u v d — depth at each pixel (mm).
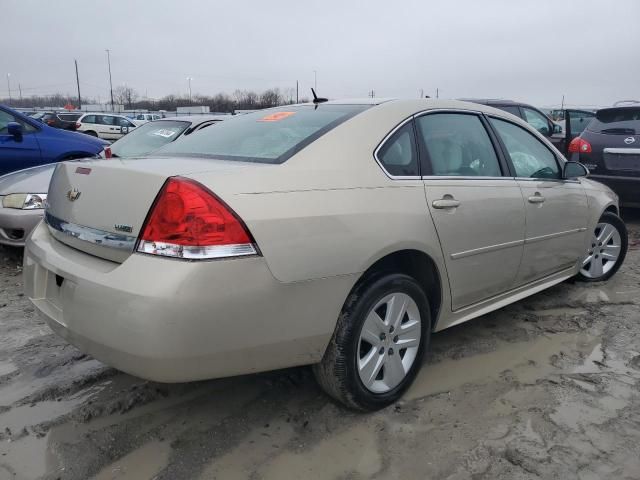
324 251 2404
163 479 2303
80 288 2293
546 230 3801
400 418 2756
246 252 2197
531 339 3719
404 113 3051
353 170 2650
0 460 2398
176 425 2676
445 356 3451
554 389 3049
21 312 4121
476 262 3205
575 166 4035
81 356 3391
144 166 2445
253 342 2275
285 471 2363
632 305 4367
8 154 7266
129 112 47812
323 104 3311
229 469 2369
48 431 2617
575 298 4508
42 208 5051
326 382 2645
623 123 7059
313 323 2430
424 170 2994
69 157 7883
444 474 2350
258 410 2805
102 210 2408
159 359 2115
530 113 10227
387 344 2789
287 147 2658
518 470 2371
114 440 2553
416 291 2865
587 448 2521
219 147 2920
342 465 2404
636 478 2330
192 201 2152
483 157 3449
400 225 2699
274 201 2314
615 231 4895
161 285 2086
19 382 3070
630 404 2900
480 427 2680
